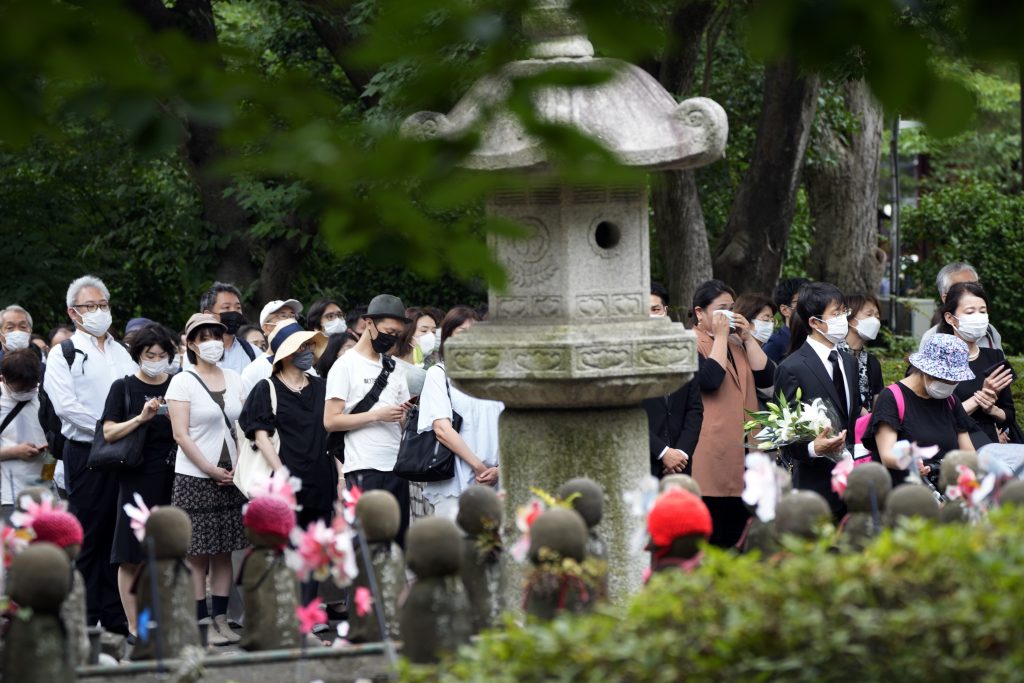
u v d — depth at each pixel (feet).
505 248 30.35
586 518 26.09
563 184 29.58
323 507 42.68
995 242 112.47
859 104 94.43
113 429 40.88
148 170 92.68
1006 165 147.33
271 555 25.95
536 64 16.88
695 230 78.38
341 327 53.31
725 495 41.75
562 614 21.44
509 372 29.73
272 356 46.52
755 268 78.48
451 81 16.53
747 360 42.96
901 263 119.03
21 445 44.06
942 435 37.37
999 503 27.45
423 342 48.60
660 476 41.29
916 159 160.15
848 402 40.65
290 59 92.73
